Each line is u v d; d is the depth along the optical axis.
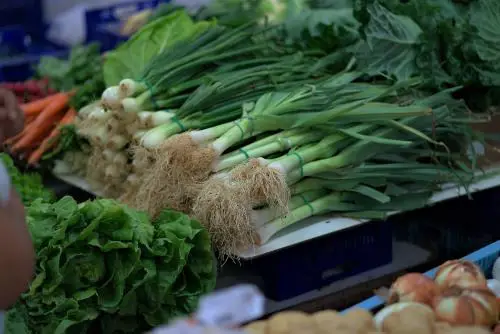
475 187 2.85
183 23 3.20
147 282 2.12
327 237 2.57
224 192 2.32
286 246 2.41
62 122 3.32
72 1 5.54
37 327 2.04
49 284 2.02
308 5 3.62
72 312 2.02
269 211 2.41
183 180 2.44
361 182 2.61
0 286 1.36
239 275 2.66
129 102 2.70
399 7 3.05
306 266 2.54
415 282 1.85
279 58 3.04
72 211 2.09
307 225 2.56
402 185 2.72
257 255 2.35
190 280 2.25
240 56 3.02
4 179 1.39
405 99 2.83
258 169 2.36
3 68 4.48
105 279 2.09
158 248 2.14
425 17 3.02
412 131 2.61
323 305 2.44
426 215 3.02
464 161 2.97
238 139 2.54
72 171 3.32
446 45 3.02
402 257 2.86
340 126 2.61
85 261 2.05
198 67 2.89
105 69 3.18
